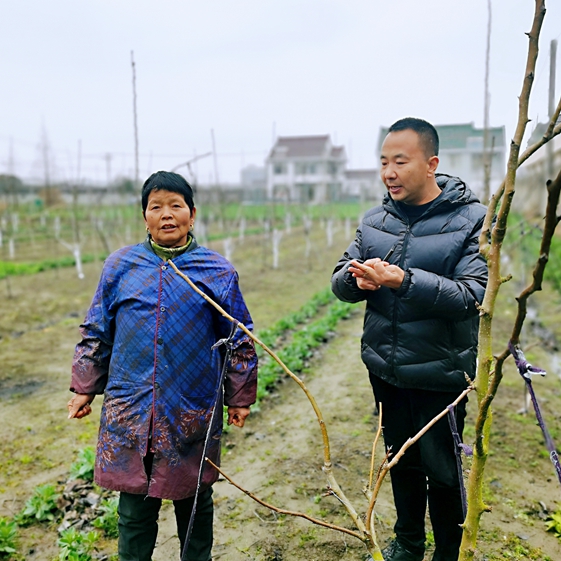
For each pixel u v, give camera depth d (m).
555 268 10.60
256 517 3.28
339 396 5.21
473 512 1.54
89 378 2.34
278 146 54.84
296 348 6.49
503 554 2.94
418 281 2.05
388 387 2.47
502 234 1.38
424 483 2.60
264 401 5.16
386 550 2.78
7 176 25.08
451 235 2.25
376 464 3.86
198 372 2.27
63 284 12.33
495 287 1.42
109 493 3.54
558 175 1.02
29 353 7.11
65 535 3.02
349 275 2.39
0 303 10.10
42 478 3.87
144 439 2.19
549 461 3.99
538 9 1.20
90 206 21.34
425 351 2.25
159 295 2.26
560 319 8.38
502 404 5.01
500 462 3.92
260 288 11.66
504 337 7.38
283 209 34.41
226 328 2.37
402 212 2.39
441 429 2.31
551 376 5.88
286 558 2.92
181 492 2.23
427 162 2.24
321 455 4.03
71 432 4.64
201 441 2.29
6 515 3.41
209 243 20.34
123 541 2.27
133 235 21.66
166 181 2.28
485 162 4.73
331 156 53.66
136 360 2.25
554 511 3.37
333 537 3.06
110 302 2.34
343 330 7.83
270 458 4.05
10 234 22.52
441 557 2.46
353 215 33.31
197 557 2.41
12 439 4.50
